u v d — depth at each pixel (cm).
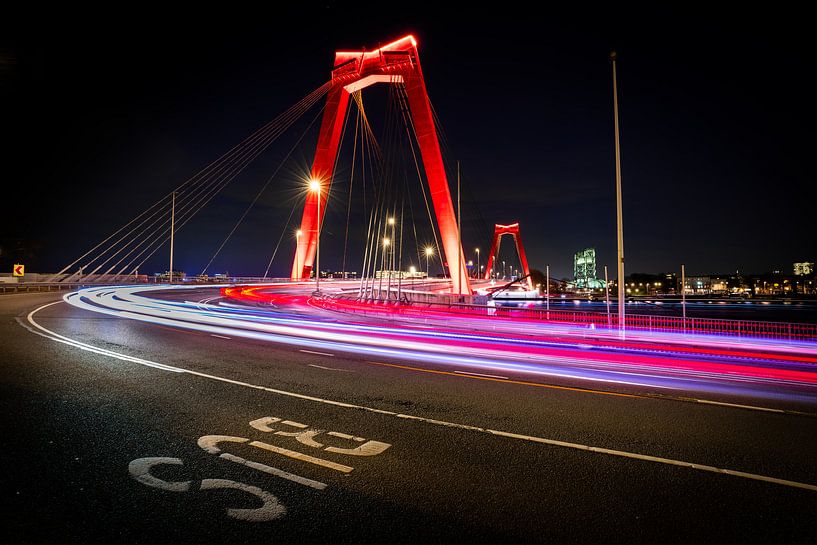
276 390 752
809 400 784
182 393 713
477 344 1517
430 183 4891
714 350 1634
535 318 2591
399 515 361
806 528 355
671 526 354
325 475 430
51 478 406
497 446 518
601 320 2398
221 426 562
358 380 850
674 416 660
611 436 563
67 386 732
